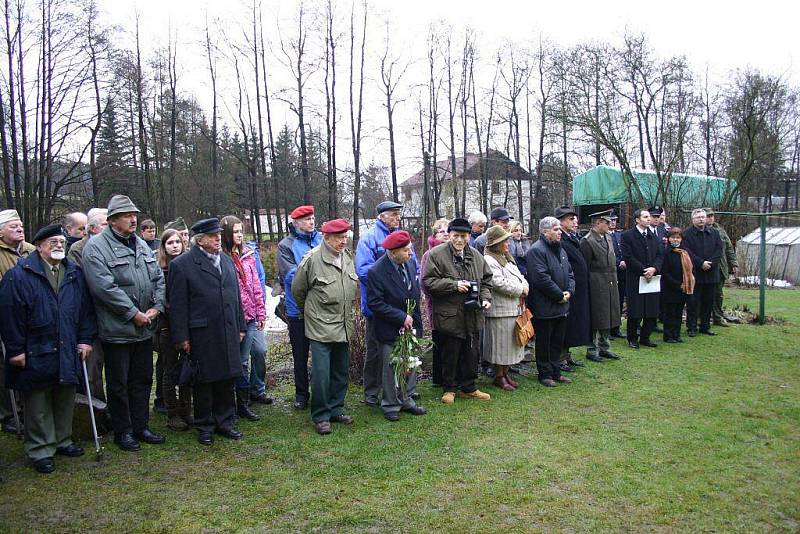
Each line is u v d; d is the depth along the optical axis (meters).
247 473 4.05
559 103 21.89
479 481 3.90
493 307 5.96
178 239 5.15
